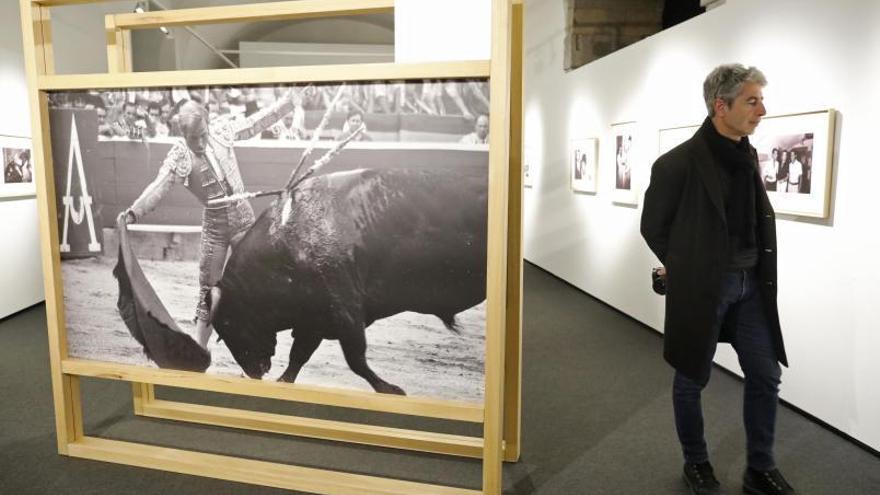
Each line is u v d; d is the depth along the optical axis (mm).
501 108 2236
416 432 3203
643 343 5203
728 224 2385
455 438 3139
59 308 2848
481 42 2305
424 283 2420
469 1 2297
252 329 2627
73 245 2785
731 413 3557
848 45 3162
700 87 4734
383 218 2422
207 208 2600
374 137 2393
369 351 2508
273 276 2562
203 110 2545
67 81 2652
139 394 3523
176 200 2629
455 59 2332
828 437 3227
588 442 3207
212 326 2670
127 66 3432
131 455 2902
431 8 2330
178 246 2656
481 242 2350
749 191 2385
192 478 2793
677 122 5113
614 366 4547
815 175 3373
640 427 3400
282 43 13016
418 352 2463
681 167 2398
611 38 8117
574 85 7844
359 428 3238
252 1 10297
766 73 3887
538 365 4578
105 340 2826
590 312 6449
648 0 8117
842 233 3211
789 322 3654
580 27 8086
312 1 2852
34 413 3547
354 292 2492
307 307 2547
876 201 2975
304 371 2594
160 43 10398
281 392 2609
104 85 2611
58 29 7031
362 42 14211
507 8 2195
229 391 2672
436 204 2369
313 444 3182
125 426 3387
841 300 3219
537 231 9727
